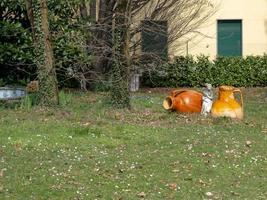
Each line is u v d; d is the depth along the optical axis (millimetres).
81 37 17031
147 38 20906
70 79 18672
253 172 9102
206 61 22266
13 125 12133
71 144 10570
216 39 22984
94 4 20125
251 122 13016
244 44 23219
